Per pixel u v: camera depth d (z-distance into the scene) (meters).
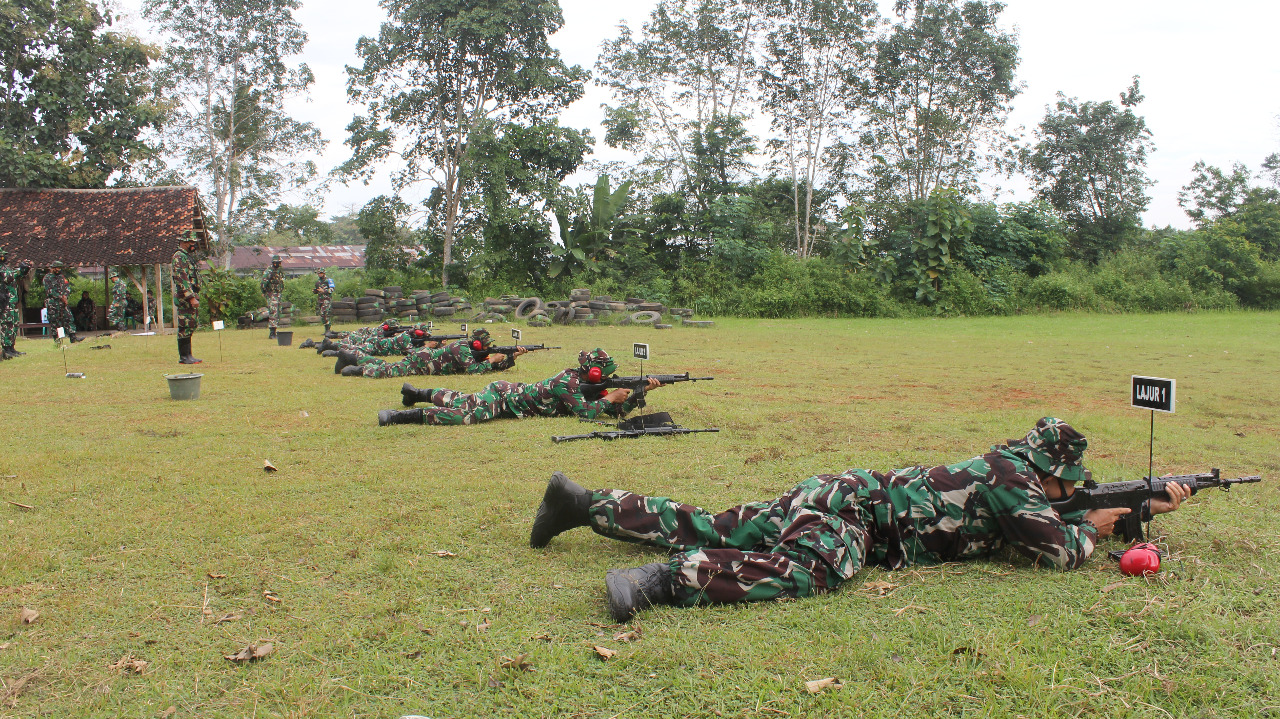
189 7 30.62
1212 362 13.34
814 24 30.64
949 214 28.86
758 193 33.75
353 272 31.19
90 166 25.05
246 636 2.99
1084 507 3.78
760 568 3.24
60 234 21.02
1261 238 35.12
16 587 3.44
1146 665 2.74
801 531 3.44
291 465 5.69
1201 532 4.20
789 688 2.58
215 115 32.47
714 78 32.81
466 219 31.59
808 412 8.12
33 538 4.03
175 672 2.72
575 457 5.96
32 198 21.98
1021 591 3.38
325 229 36.56
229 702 2.53
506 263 30.88
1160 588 3.39
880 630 3.01
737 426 7.26
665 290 28.88
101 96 25.33
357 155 29.73
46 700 2.54
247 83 32.22
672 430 6.84
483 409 7.29
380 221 30.62
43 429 7.00
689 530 3.69
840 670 2.70
